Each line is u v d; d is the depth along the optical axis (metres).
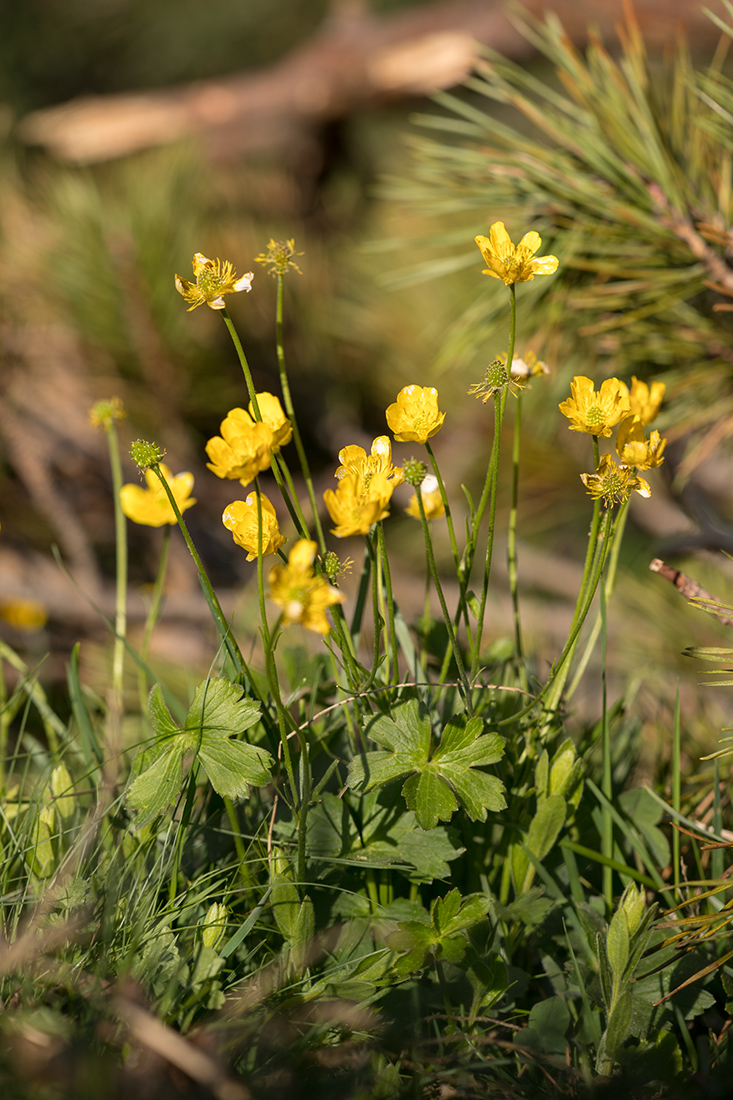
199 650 4.81
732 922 2.95
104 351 5.40
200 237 5.61
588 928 2.94
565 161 3.12
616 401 2.93
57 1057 2.87
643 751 3.11
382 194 3.16
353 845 2.95
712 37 4.94
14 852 2.96
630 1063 2.91
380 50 6.68
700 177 3.12
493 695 2.98
